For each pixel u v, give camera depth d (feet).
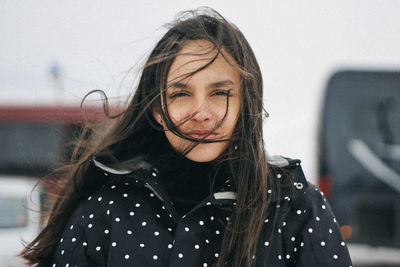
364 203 18.22
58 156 7.32
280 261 5.84
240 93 5.96
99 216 6.13
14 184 20.45
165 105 5.90
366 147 18.44
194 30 5.98
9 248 17.11
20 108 32.32
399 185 18.07
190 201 6.25
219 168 6.24
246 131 6.04
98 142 6.85
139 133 6.55
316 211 6.10
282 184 5.99
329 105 18.71
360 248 18.79
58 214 6.62
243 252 5.73
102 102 6.81
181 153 5.98
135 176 6.07
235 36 6.07
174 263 5.78
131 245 5.91
